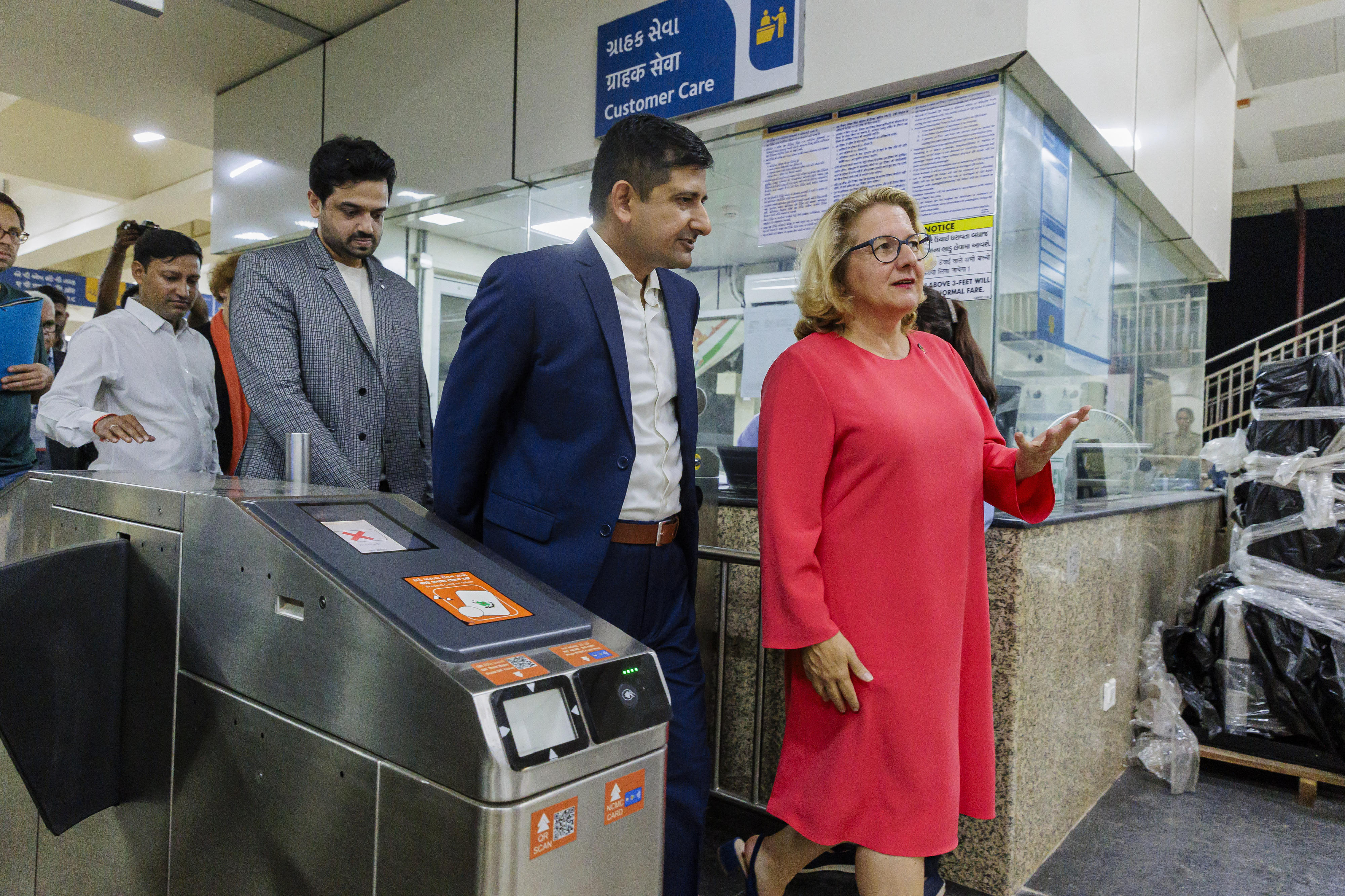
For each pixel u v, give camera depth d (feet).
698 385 9.18
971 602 4.63
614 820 2.56
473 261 12.36
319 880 2.74
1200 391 16.65
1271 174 26.58
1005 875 6.12
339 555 2.86
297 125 13.75
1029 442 4.60
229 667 3.13
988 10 6.82
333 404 5.78
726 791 7.30
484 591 2.91
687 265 4.33
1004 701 6.15
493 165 10.84
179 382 7.59
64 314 14.07
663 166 4.03
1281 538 9.08
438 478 4.29
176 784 3.40
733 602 7.26
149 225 9.59
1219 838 7.41
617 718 2.57
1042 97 7.55
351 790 2.61
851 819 4.22
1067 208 8.57
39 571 3.33
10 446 7.84
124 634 3.71
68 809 3.50
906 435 4.19
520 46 10.52
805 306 4.70
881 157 7.67
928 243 4.56
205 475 4.34
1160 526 10.39
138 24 12.73
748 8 8.27
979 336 7.05
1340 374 9.07
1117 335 10.75
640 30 9.18
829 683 4.16
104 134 27.96
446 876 2.29
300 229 13.75
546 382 4.13
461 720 2.25
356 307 5.96
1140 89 10.00
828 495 4.39
